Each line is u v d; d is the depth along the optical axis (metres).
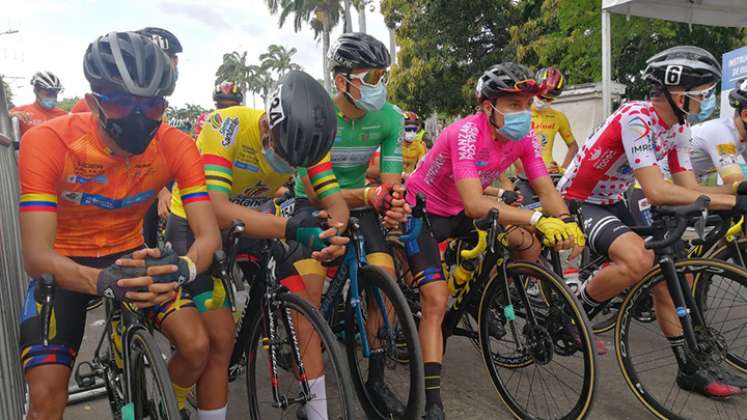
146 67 1.50
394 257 2.89
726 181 3.06
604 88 6.37
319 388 2.03
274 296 2.06
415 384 2.07
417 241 2.47
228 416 2.52
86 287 1.51
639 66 11.40
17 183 2.94
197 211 1.83
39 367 1.63
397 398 2.33
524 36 12.41
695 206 2.19
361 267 2.24
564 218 2.30
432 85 13.73
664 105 2.48
